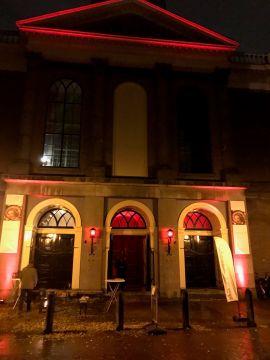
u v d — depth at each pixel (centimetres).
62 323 1018
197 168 1847
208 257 1775
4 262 1513
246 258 1672
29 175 1630
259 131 1953
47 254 1652
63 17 1830
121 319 940
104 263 1583
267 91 2028
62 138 1789
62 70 1844
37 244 1658
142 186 1697
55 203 1638
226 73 1947
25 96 1756
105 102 1839
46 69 1839
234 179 1791
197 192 1736
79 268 1564
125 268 1670
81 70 1856
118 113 1866
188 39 1944
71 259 1653
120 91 1903
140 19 1927
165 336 873
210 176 1816
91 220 1617
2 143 1728
